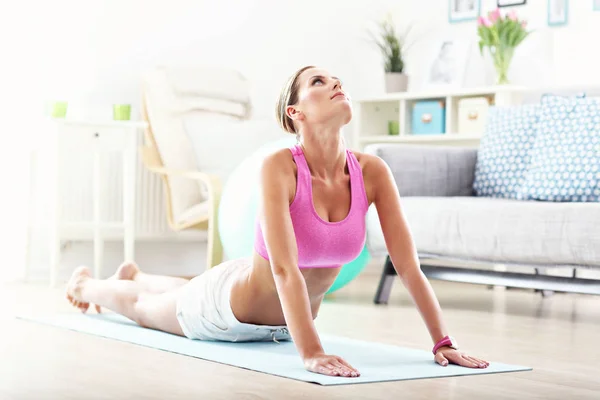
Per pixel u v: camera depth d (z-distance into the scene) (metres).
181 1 5.57
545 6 5.37
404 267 2.29
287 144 3.98
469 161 4.35
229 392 1.86
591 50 5.15
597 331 3.02
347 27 6.27
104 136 4.68
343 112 2.17
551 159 3.98
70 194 5.02
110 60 5.30
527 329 3.05
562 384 2.00
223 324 2.49
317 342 2.10
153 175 5.30
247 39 5.85
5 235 4.89
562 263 3.35
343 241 2.24
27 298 3.95
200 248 5.63
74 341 2.62
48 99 5.05
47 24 5.07
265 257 2.26
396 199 2.31
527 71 5.45
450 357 2.22
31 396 1.82
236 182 3.99
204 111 5.20
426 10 5.96
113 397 1.81
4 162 4.90
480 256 3.61
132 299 2.91
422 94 5.45
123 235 5.13
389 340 2.74
